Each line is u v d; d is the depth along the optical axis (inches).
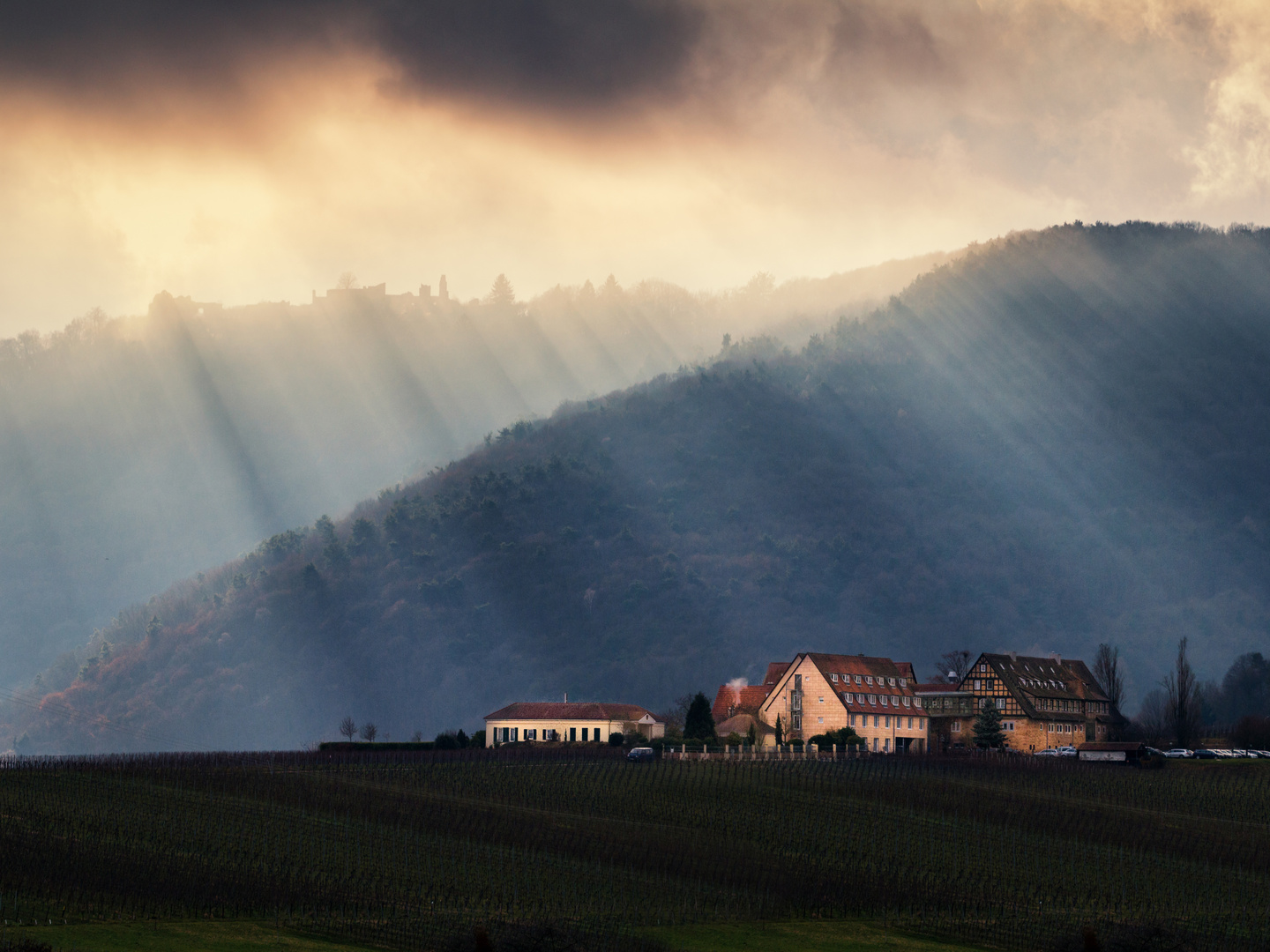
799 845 5428.2
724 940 4126.5
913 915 4534.9
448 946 3796.8
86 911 3944.4
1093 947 4124.0
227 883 4362.7
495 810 5753.0
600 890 4611.2
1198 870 5369.1
